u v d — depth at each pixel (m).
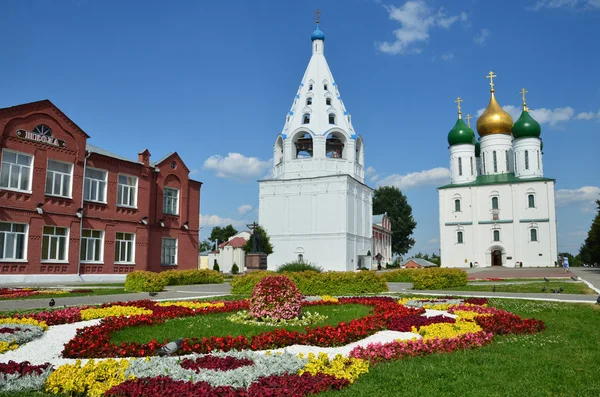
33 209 32.88
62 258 34.94
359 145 73.31
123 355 9.78
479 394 7.39
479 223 76.19
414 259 87.19
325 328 11.85
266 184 69.31
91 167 37.41
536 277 44.38
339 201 65.19
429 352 10.32
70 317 14.49
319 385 7.65
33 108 33.19
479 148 85.00
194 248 47.34
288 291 14.54
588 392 7.56
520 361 9.54
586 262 91.50
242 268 90.56
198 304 18.69
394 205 111.31
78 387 7.50
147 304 17.67
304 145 71.69
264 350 10.52
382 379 8.28
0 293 23.00
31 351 10.59
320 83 71.50
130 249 40.59
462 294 25.17
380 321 13.72
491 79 82.38
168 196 45.25
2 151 31.33
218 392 7.10
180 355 9.88
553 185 73.19
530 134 76.06
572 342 11.54
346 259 64.06
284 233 67.31
